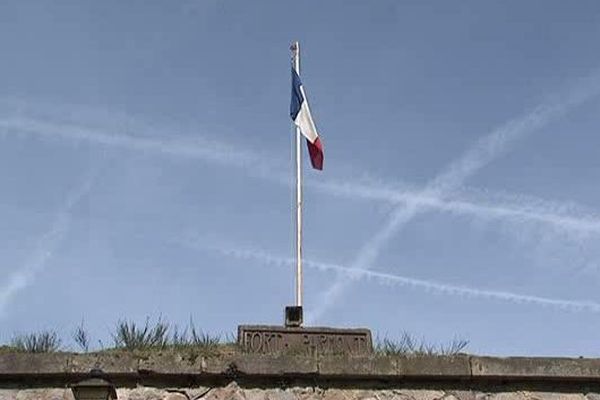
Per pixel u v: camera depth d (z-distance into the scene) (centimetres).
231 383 1111
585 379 1146
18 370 1091
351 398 1117
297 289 1362
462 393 1133
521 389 1144
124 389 1099
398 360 1128
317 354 1155
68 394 1093
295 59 1653
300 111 1609
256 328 1175
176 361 1109
